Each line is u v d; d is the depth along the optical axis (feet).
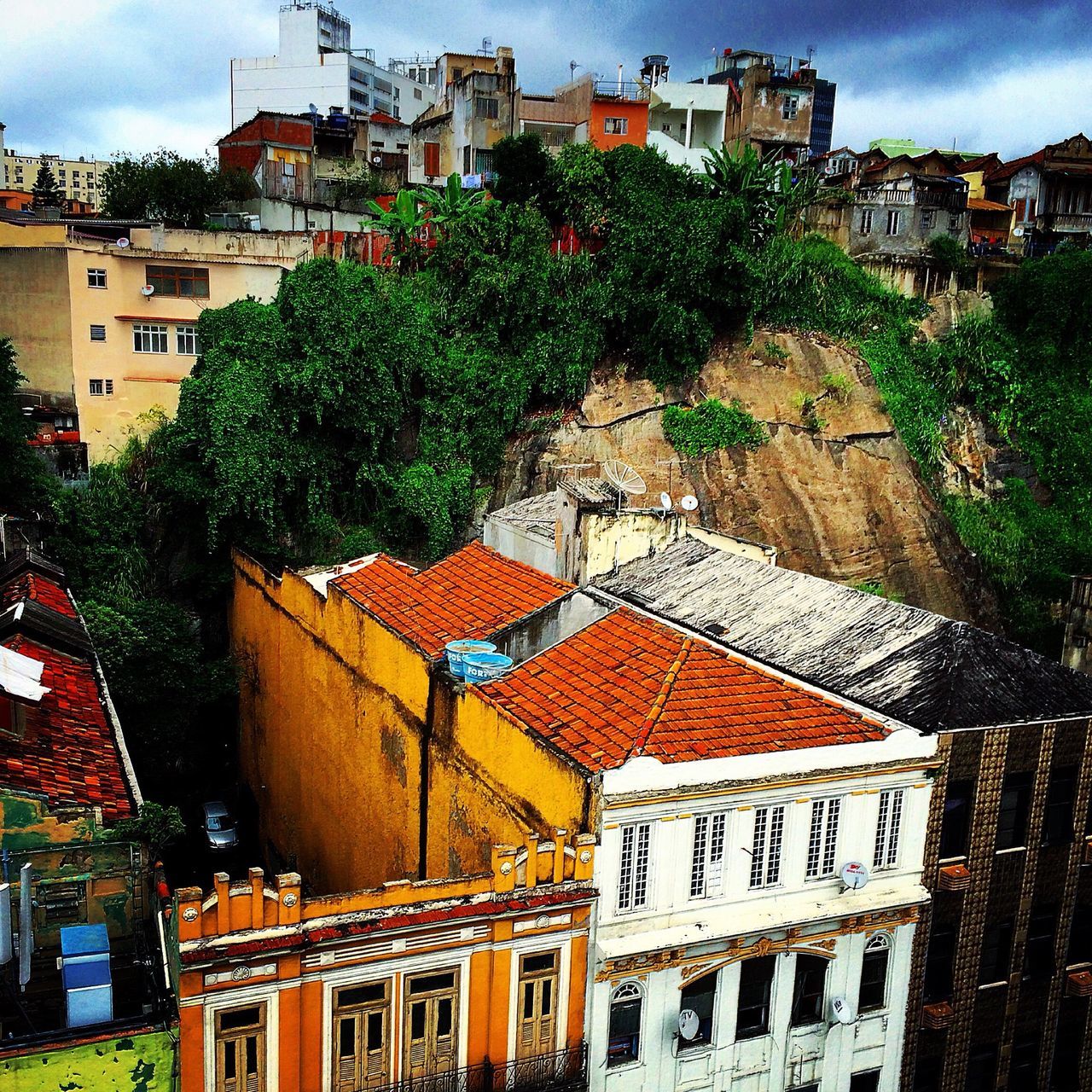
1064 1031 76.18
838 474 153.17
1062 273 178.60
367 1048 55.31
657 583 96.32
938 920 69.26
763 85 245.45
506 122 219.20
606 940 58.90
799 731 65.16
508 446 148.66
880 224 190.49
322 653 101.50
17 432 124.26
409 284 153.99
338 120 243.60
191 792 130.41
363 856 92.84
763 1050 64.49
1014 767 69.46
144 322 154.71
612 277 152.76
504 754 68.18
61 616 90.74
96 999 50.83
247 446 129.59
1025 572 163.43
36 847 56.54
